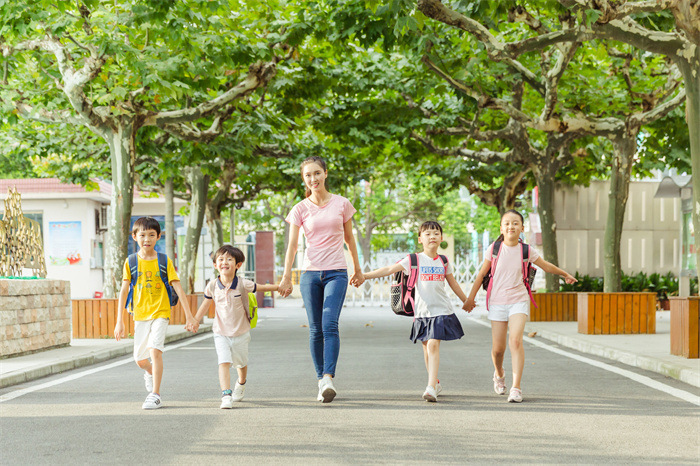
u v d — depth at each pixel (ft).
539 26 45.32
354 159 80.84
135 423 21.59
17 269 43.60
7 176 136.77
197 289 111.24
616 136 55.88
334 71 61.21
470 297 26.35
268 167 83.82
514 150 68.90
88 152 71.92
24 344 39.83
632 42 35.37
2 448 18.54
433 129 66.85
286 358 39.83
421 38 49.32
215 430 20.44
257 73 56.18
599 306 50.57
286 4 52.70
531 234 112.68
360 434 19.77
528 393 26.81
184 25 43.01
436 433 19.88
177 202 130.82
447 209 180.34
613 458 17.17
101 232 128.16
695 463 16.72
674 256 88.58
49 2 42.50
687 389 27.84
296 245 25.98
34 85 59.31
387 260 175.11
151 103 57.26
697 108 34.14
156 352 24.50
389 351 43.32
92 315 53.01
